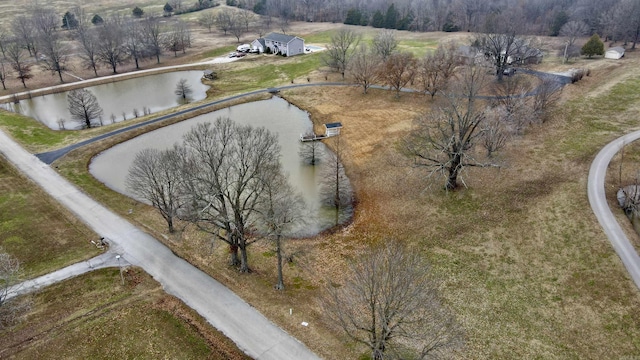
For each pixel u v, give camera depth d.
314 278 45.25
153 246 49.41
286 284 44.22
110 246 49.41
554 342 37.03
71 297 42.12
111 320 39.31
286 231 51.41
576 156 62.44
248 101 95.69
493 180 59.69
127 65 128.50
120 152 74.19
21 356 35.91
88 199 59.00
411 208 56.53
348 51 121.69
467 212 54.38
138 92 106.88
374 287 34.69
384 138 74.50
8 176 64.75
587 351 36.06
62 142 76.62
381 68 97.38
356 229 53.81
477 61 95.19
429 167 63.56
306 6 188.25
